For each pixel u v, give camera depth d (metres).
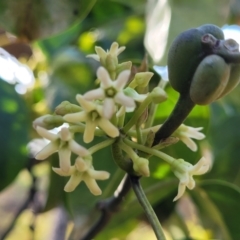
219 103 0.29
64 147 0.14
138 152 0.15
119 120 0.14
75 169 0.14
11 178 0.21
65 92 0.24
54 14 0.20
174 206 0.27
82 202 0.22
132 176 0.14
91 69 0.26
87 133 0.13
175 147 0.22
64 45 0.28
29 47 0.27
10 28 0.20
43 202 0.25
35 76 0.26
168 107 0.21
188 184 0.14
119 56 0.28
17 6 0.20
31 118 0.25
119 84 0.13
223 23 0.22
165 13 0.21
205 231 0.29
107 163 0.22
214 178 0.27
